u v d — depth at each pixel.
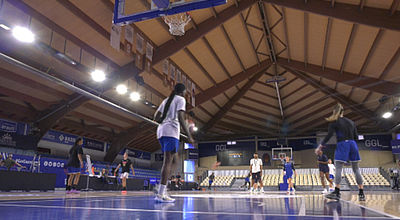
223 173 28.69
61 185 15.34
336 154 4.27
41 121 16.77
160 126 3.37
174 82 15.53
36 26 10.48
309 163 26.84
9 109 15.30
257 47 16.75
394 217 1.65
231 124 29.23
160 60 13.50
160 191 3.24
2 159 13.24
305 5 11.55
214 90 19.78
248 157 28.58
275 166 27.80
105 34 11.66
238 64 18.22
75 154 7.76
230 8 12.80
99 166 21.30
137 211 2.00
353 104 21.39
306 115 25.70
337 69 16.33
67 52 12.25
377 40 12.21
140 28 12.12
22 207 2.25
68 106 16.25
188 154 28.95
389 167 24.72
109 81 14.28
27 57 12.30
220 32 14.44
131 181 14.84
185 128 3.40
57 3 9.67
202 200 3.75
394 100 19.14
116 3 6.46
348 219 1.55
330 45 14.22
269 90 22.42
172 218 1.58
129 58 13.57
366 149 25.69
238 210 2.13
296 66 17.62
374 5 10.59
